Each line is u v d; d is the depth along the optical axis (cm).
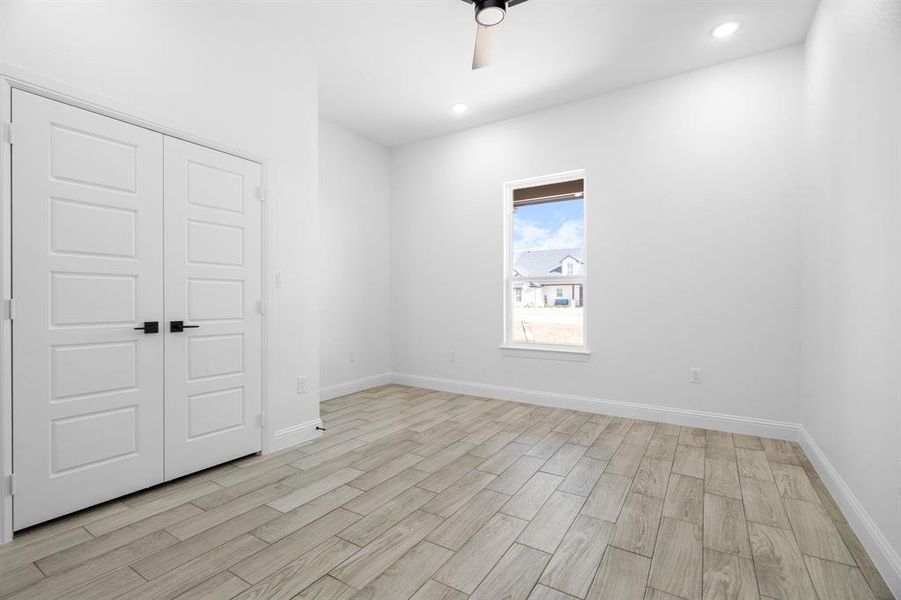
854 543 175
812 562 162
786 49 301
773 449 283
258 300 278
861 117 183
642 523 191
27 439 182
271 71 284
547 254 419
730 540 177
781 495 217
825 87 238
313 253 314
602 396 374
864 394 177
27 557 166
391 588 148
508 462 264
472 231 448
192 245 242
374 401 420
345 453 281
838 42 214
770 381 308
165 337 230
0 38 175
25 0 182
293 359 299
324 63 324
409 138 477
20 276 180
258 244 277
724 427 323
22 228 181
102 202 205
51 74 188
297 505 209
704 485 229
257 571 158
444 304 467
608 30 281
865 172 178
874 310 168
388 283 505
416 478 241
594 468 254
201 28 246
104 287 206
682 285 338
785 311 303
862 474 178
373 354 485
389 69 332
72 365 196
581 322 400
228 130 259
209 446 250
